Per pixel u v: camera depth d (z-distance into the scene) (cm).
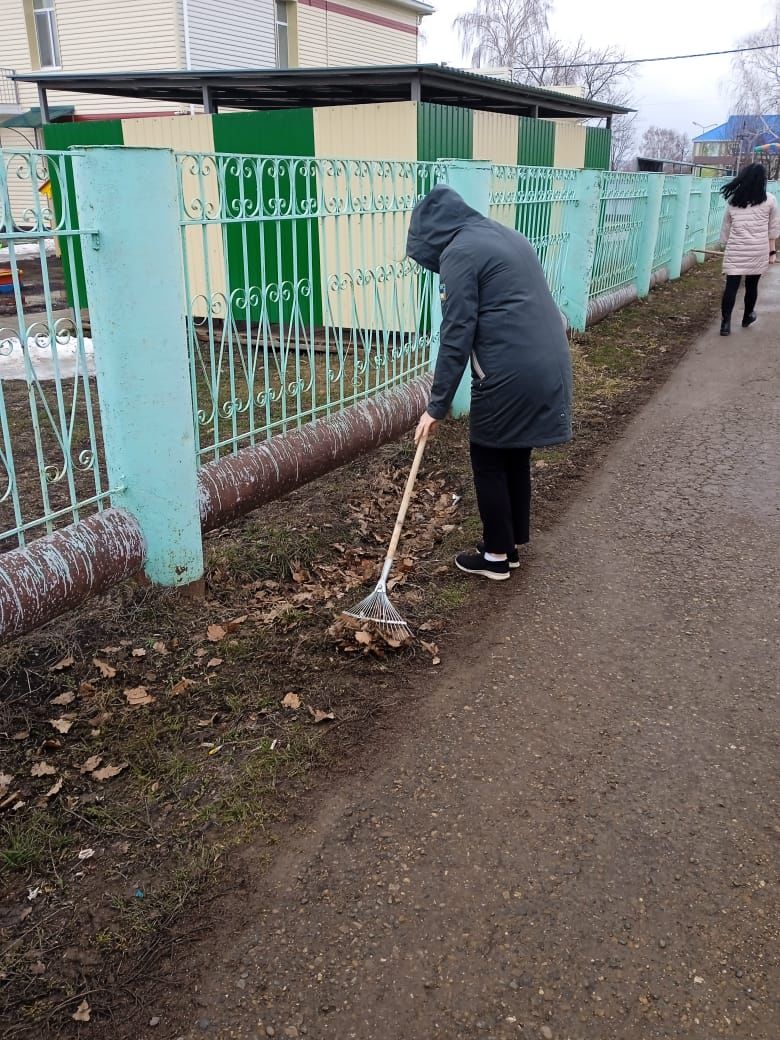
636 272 1218
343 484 519
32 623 299
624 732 296
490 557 403
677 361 862
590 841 248
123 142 955
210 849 245
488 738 293
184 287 348
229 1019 197
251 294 400
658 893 230
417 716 305
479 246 342
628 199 1091
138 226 310
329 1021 196
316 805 262
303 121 861
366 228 645
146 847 246
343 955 212
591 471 559
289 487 436
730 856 242
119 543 339
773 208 935
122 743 288
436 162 559
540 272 359
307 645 347
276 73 1002
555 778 274
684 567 419
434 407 353
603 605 383
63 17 1805
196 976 207
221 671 328
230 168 419
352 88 1108
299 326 443
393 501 505
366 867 239
